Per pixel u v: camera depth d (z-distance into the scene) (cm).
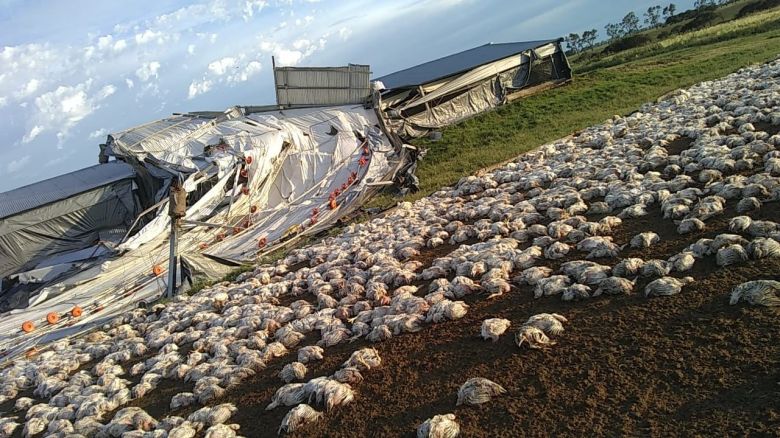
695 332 715
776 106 1589
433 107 3097
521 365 759
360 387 836
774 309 706
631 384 658
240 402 908
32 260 2233
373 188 2138
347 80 2623
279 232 1972
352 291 1208
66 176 2689
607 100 2866
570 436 606
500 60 3325
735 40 3850
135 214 2416
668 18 7025
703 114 1745
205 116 2834
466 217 1480
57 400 1120
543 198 1369
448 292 1038
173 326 1334
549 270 1002
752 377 610
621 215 1171
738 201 1066
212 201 2062
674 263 887
